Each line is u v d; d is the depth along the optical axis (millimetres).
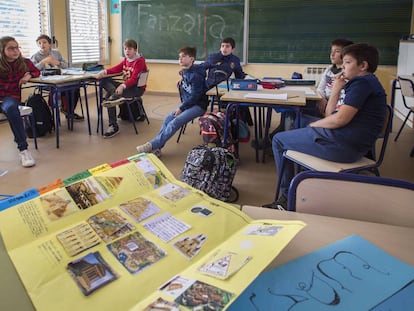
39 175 3135
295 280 610
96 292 563
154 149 3580
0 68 3541
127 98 4426
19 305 538
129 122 5043
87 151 3799
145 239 679
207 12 6434
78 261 617
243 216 774
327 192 1008
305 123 3182
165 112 5703
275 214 851
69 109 4582
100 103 4406
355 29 5871
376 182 973
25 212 691
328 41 6004
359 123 2189
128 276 596
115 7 7043
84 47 6609
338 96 2691
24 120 4098
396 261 668
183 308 522
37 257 616
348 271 636
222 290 552
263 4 6129
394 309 556
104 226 693
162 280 591
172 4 6609
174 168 3338
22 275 584
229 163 2748
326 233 763
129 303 546
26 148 3404
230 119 3350
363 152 2258
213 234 707
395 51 5789
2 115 3498
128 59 4574
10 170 3246
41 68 4555
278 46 6230
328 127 2260
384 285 604
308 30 6043
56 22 5844
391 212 968
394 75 5785
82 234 669
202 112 3674
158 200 791
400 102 5336
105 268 607
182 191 833
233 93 3248
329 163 2236
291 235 674
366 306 560
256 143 3566
